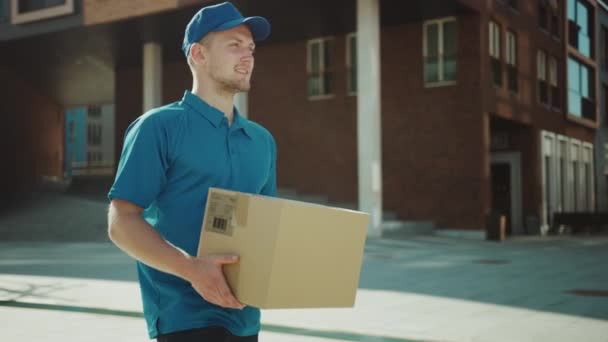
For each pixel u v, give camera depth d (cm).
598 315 639
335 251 179
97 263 1193
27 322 616
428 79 2066
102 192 2623
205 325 188
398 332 555
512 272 1029
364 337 538
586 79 3139
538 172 2466
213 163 193
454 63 2025
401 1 1855
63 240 1962
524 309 675
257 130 213
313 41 2297
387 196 2120
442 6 1908
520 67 2311
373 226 1769
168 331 188
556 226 2598
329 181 2253
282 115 2352
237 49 193
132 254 176
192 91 201
